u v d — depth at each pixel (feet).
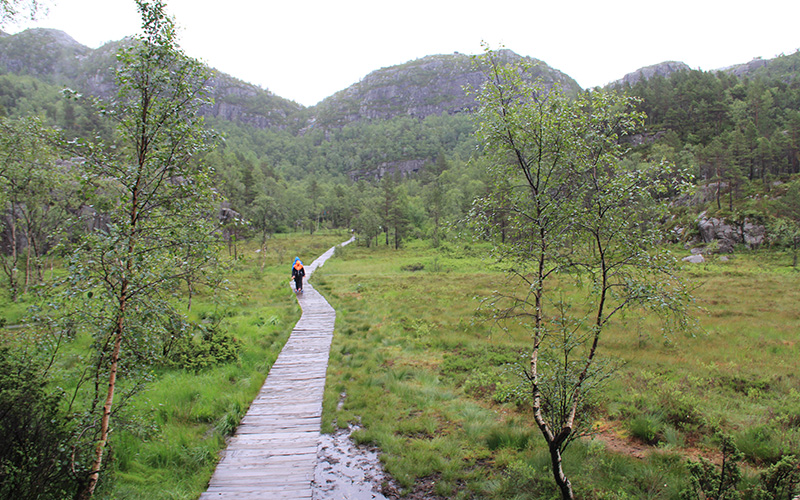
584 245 17.28
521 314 17.54
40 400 15.14
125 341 14.99
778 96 316.40
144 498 15.40
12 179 52.06
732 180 188.44
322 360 34.04
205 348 30.40
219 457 19.39
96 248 12.82
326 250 209.36
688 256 160.45
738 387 26.76
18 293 54.29
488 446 20.36
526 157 17.63
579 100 16.44
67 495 13.38
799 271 111.55
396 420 23.12
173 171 14.98
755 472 16.53
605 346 37.58
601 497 15.42
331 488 17.03
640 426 20.81
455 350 37.04
